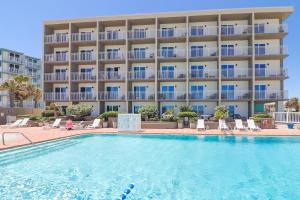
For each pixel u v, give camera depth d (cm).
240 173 824
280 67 2752
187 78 2706
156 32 2747
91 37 2972
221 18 2759
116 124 2155
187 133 1702
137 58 2833
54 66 3173
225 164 946
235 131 1817
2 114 2744
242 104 2762
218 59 2678
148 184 714
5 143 1173
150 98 2794
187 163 965
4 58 5156
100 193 641
